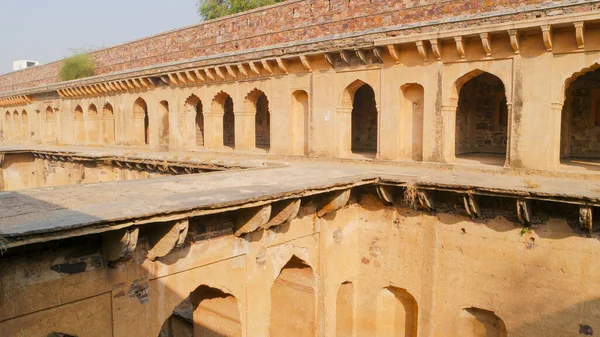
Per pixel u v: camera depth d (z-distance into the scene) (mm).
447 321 8719
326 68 11586
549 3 8297
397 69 10344
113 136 20422
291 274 9148
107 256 5547
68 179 17984
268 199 6594
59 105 23281
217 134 15164
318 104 11805
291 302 9266
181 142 16094
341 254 9375
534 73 8719
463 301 8523
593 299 7258
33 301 5145
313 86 11883
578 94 11633
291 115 12500
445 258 8680
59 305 5348
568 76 8438
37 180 20359
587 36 8172
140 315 6078
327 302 9070
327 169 9719
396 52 10086
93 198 5930
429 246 8836
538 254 7715
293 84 12328
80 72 22766
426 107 9992
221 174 8672
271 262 7902
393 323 9672
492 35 8938
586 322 7328
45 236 4414
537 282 7742
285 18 12711
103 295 5711
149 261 6133
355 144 15703
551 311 7633
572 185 7578
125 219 4984
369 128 15375
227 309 7707
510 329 8023
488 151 13188
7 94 27172
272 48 12250
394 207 9266
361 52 10633
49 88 22906
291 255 8281
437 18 9766
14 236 4219
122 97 18781
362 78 10961
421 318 8992
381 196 9031
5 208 5258
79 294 5488
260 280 7727
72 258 5422
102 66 22188
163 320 6352
